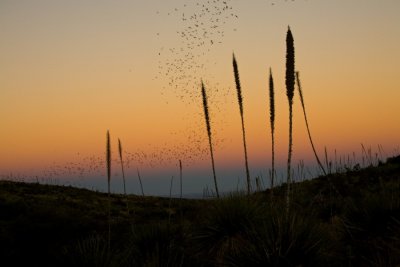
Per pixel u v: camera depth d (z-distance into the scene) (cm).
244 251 899
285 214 938
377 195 1079
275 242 867
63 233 1373
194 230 1195
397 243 879
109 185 1124
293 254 853
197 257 1073
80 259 1077
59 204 3550
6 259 1112
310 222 964
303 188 2223
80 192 4716
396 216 968
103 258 1073
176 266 1019
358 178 2527
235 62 1200
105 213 3256
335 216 1241
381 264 821
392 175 2491
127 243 1224
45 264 1109
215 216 1120
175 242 1172
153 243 1164
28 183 4788
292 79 920
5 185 4266
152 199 4697
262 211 1120
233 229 1072
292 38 923
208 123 1286
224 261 954
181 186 1731
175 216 1950
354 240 973
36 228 1338
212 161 1252
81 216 1667
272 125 1085
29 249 1192
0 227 1342
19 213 1688
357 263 886
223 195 1187
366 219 989
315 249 867
